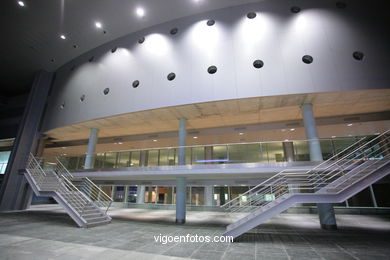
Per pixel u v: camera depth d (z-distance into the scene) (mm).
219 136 17906
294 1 12820
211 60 12555
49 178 13781
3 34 15812
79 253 5668
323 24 11953
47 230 8797
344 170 8734
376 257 5492
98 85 15750
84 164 14320
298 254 5809
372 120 14070
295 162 9789
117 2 13328
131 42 15531
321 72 10992
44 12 14016
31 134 18500
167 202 21562
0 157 21500
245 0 13102
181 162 12023
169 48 13906
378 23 11586
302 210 17406
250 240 7480
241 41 12477
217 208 19422
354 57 11109
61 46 17109
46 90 19891
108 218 11188
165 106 12688
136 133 19188
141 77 14070
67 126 16719
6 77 20703
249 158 10711
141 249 6195
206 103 12164
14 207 16859
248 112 13805
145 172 11781
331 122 14789
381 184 15625
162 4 13422
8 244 6426
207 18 13727
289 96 11242
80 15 14281
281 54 11695
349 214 15852
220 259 5387
